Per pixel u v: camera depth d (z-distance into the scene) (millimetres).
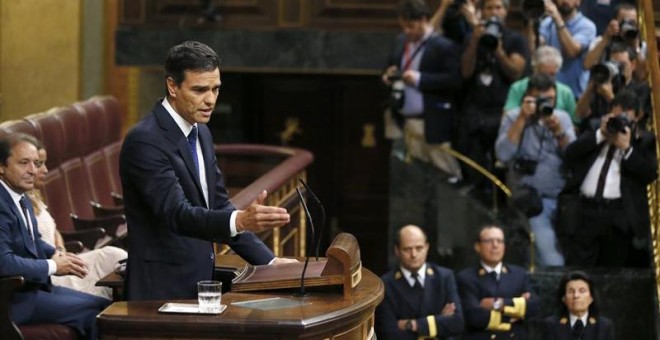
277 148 27312
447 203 25812
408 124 25594
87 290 17078
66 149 22672
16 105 32500
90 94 33156
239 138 36938
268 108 37594
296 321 12297
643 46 24594
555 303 24516
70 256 15719
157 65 32781
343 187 38094
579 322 23203
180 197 13133
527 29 25484
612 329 23297
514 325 23609
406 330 23031
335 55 32938
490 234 23656
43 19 32438
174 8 32781
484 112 25094
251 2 32906
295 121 37594
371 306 13484
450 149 25547
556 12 24906
